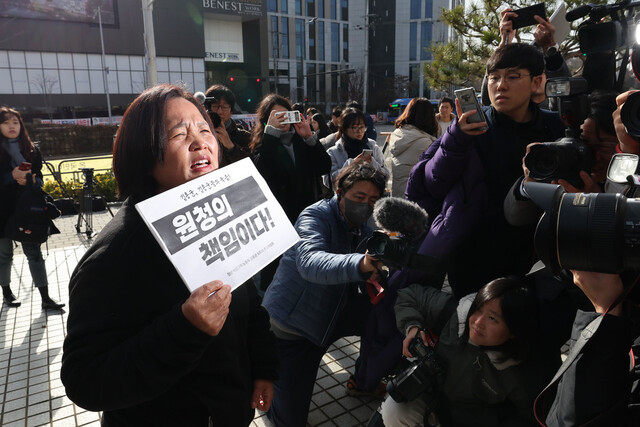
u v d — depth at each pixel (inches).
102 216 350.0
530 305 68.3
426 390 75.5
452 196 82.5
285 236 48.5
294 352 92.7
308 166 137.2
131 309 40.9
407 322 81.9
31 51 1691.7
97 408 40.1
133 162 43.9
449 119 248.2
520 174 81.8
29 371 129.6
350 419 105.6
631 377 39.6
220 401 47.2
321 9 2571.4
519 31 274.4
